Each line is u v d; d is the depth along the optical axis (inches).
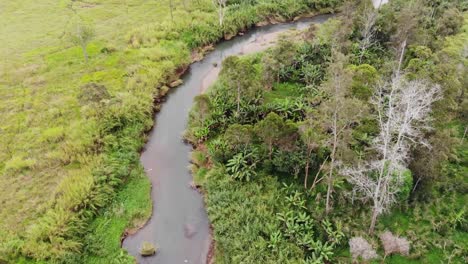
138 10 2893.7
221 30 2687.0
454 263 1190.9
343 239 1266.0
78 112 1846.7
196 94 2138.3
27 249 1217.4
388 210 1280.8
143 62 2247.8
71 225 1314.0
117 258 1291.8
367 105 1316.4
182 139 1815.9
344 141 1237.7
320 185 1438.2
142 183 1572.3
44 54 2337.6
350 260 1209.4
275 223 1317.7
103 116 1776.6
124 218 1422.2
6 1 3034.0
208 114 1802.4
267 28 2859.3
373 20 2137.1
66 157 1579.7
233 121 1784.0
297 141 1456.7
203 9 2896.2
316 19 2994.6
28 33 2583.7
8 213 1365.7
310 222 1307.8
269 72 1939.0
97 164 1550.2
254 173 1496.1
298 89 2003.0
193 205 1498.5
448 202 1371.8
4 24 2696.9
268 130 1389.0
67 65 2229.3
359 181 1202.0
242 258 1234.0
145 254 1314.0
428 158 1277.1
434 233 1272.1
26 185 1480.1
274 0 3024.1
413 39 2089.1
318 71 2027.6
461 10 2861.7
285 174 1508.4
